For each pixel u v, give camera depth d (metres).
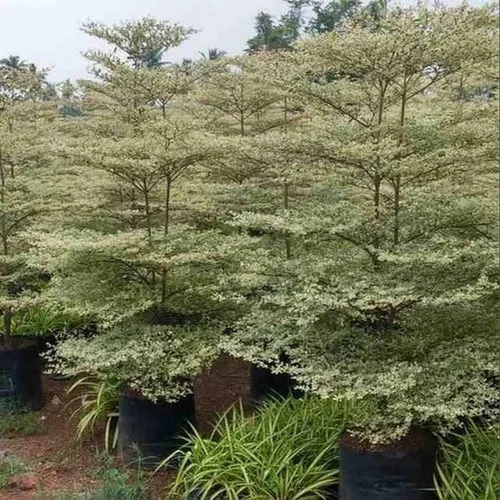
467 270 4.07
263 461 4.29
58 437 5.83
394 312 4.29
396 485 3.89
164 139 4.90
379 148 3.80
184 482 4.44
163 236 5.19
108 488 4.56
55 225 6.45
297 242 5.38
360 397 3.71
